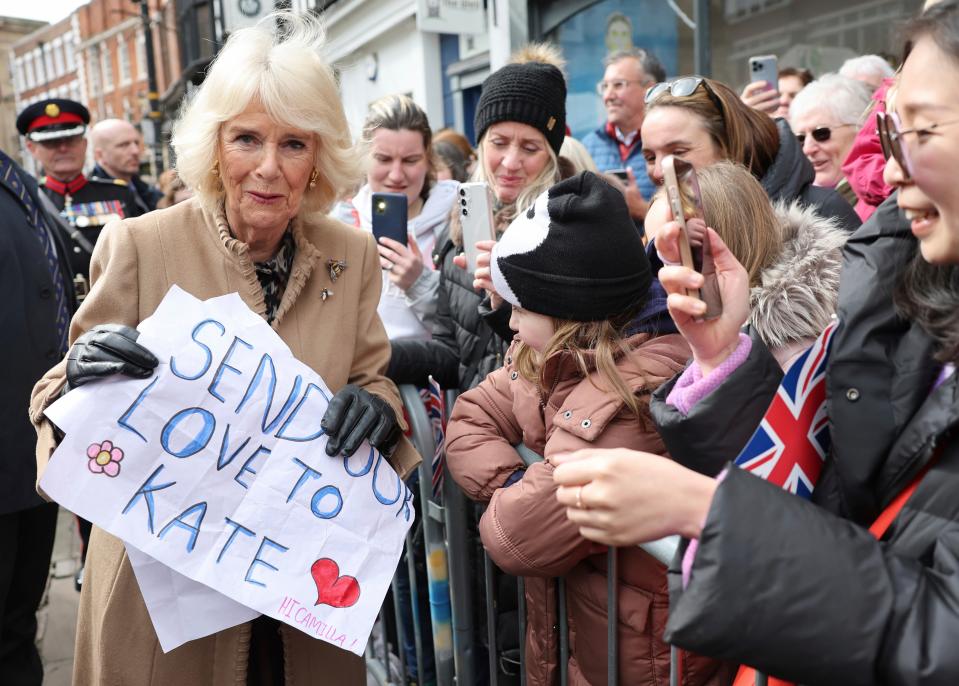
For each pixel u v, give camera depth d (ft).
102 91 123.24
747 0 16.51
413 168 9.20
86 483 4.23
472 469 5.21
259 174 4.49
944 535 2.65
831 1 14.67
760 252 4.19
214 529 4.43
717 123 6.07
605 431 4.37
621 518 2.82
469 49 27.27
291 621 4.42
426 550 6.20
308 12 4.98
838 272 4.07
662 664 4.41
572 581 4.75
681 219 3.24
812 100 9.29
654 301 4.73
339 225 5.40
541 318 4.69
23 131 13.92
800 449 3.40
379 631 8.31
